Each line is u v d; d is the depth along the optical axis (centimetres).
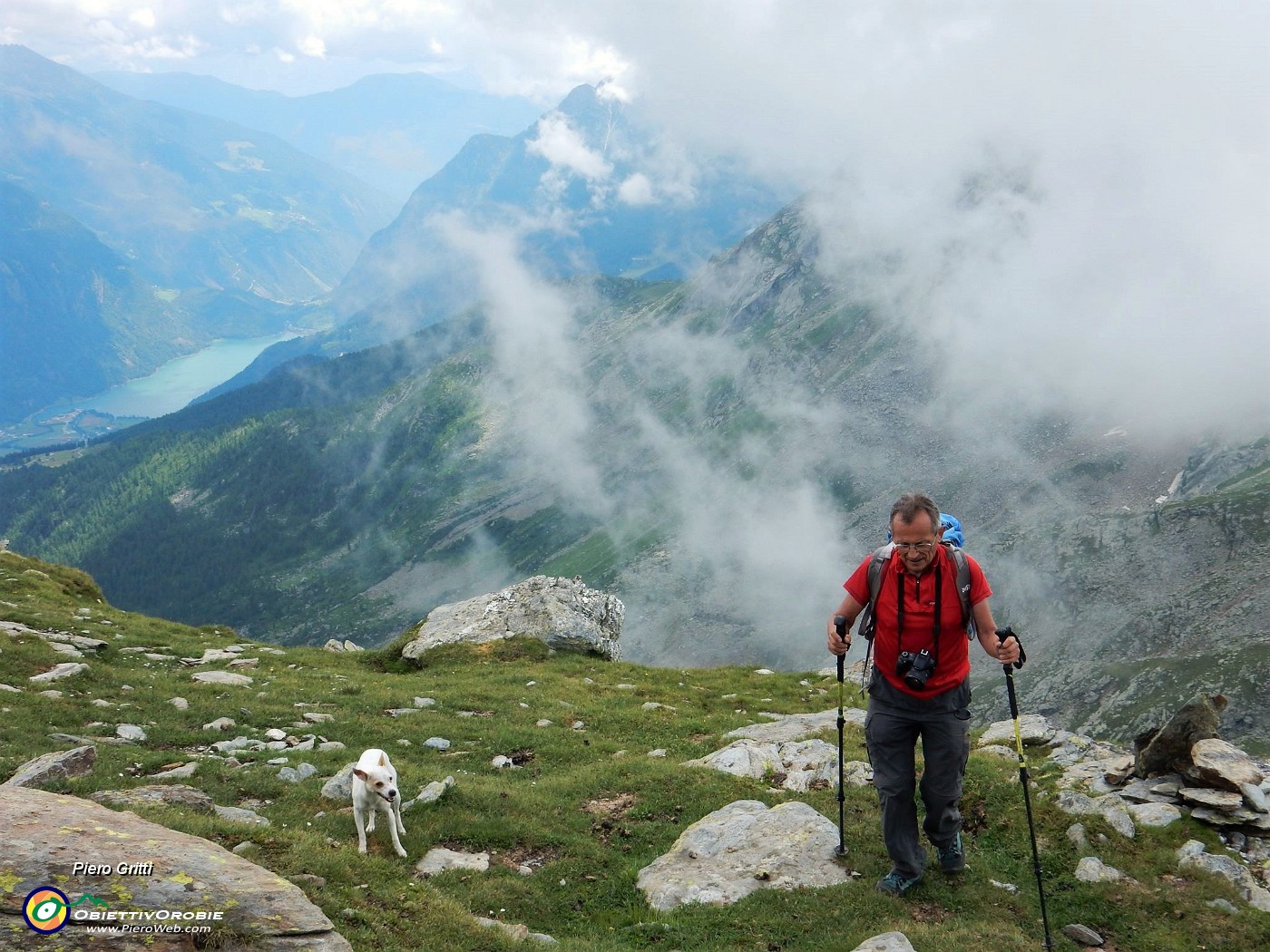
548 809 1555
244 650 3428
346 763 1827
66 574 4431
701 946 1041
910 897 1117
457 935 1002
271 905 756
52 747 1753
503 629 3878
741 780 1722
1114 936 1102
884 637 1016
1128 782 1521
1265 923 1103
